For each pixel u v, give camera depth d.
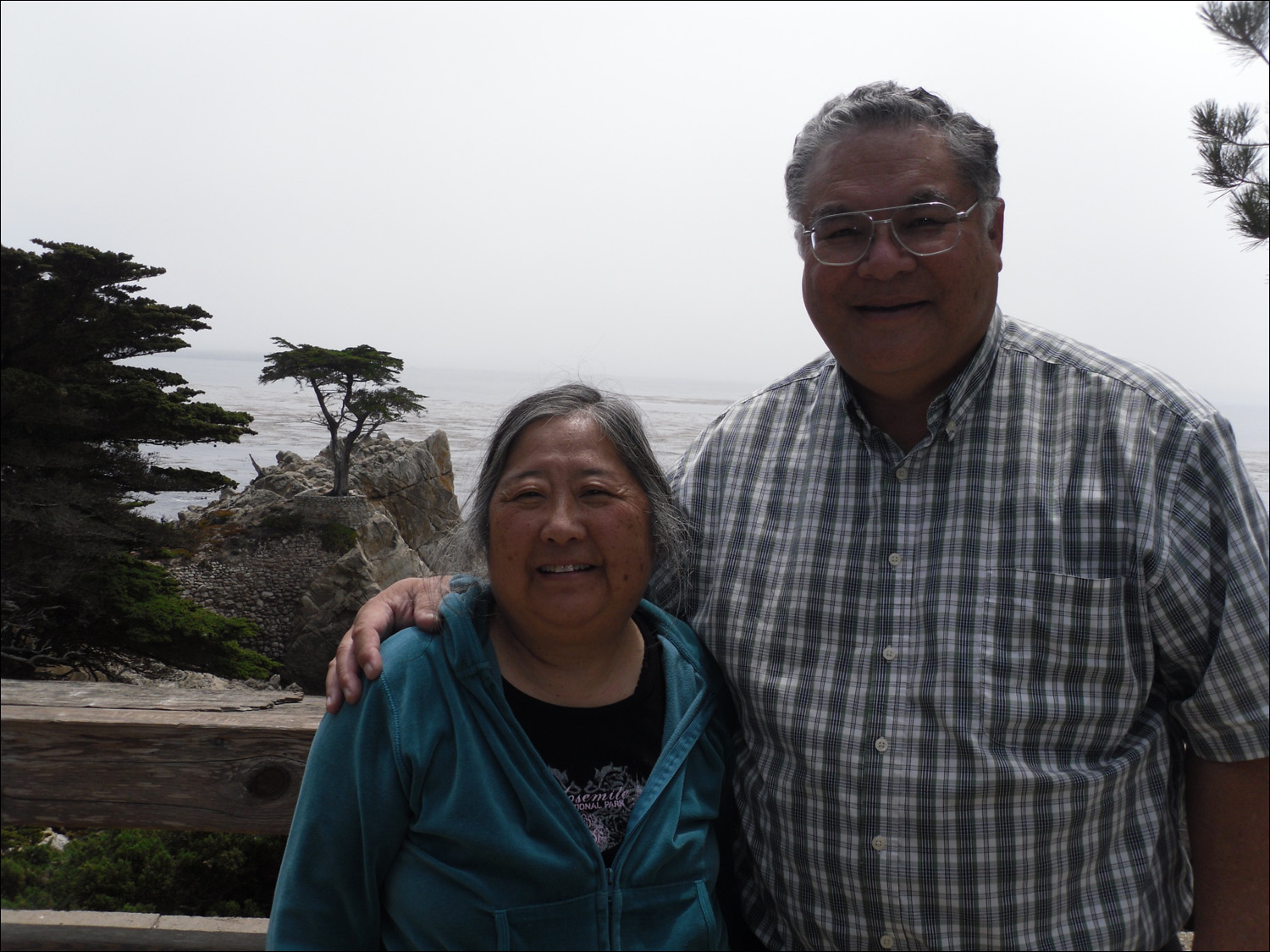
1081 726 1.47
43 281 23.56
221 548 30.86
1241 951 1.44
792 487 1.71
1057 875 1.46
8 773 1.72
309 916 1.39
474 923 1.35
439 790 1.40
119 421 23.84
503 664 1.53
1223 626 1.40
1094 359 1.59
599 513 1.46
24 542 21.48
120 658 24.56
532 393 1.56
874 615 1.56
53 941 1.78
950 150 1.54
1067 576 1.47
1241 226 8.55
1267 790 1.42
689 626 1.76
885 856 1.49
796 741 1.57
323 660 27.91
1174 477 1.46
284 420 103.19
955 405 1.57
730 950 1.71
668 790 1.49
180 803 1.71
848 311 1.59
